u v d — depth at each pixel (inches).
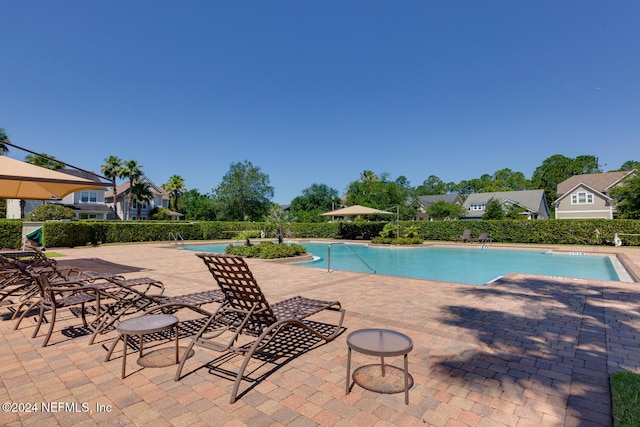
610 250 625.0
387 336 109.3
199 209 2113.7
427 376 114.3
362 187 1782.7
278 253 519.2
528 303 217.8
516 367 121.3
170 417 89.0
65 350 138.2
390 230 865.5
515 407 94.2
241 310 137.1
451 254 657.0
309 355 133.3
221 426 84.9
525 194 1804.9
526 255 628.4
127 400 98.1
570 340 149.3
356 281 303.4
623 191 894.4
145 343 146.9
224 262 124.8
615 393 98.9
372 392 103.1
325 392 103.2
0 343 145.9
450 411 92.1
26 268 197.2
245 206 1809.8
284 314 140.8
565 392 102.7
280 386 107.3
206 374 116.0
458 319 182.1
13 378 112.7
